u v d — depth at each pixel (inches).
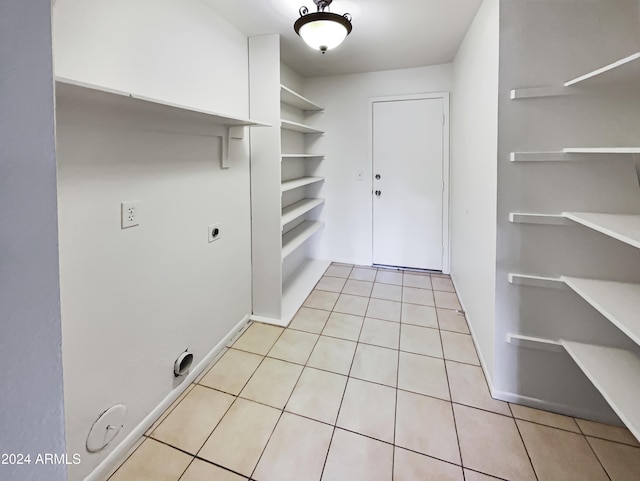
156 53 59.9
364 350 87.5
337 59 123.2
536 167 61.7
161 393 65.4
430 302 117.1
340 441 59.0
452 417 64.4
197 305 76.1
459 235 118.2
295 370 79.3
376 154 148.1
